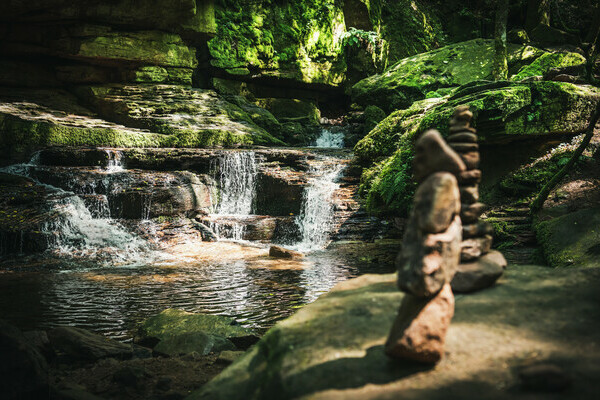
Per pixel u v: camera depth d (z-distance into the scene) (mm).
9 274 9305
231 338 5090
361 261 10211
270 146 18062
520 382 2008
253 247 12047
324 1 22641
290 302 7258
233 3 20625
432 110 12617
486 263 2980
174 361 4484
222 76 20547
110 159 14539
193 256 11070
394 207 12250
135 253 11125
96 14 16859
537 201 9711
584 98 11414
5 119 14570
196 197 13820
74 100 18094
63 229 11305
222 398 2553
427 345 2197
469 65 19141
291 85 22594
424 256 2195
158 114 17625
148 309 6953
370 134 14758
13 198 11938
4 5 15305
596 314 2504
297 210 13891
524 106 10867
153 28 18391
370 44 23578
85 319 6484
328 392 2090
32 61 17719
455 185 2266
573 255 6871
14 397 3115
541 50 18141
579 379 1978
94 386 3816
